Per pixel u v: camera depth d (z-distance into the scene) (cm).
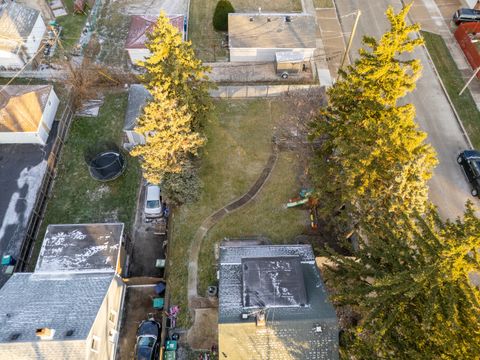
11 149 3303
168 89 2531
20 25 3841
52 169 3209
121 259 2664
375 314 1833
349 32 4200
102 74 3641
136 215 3041
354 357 2123
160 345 2392
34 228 2908
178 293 2567
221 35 4191
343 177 2314
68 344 1970
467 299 1616
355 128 2262
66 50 4047
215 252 2712
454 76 3825
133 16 4078
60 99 3684
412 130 2153
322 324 2027
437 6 4462
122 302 2561
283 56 3759
